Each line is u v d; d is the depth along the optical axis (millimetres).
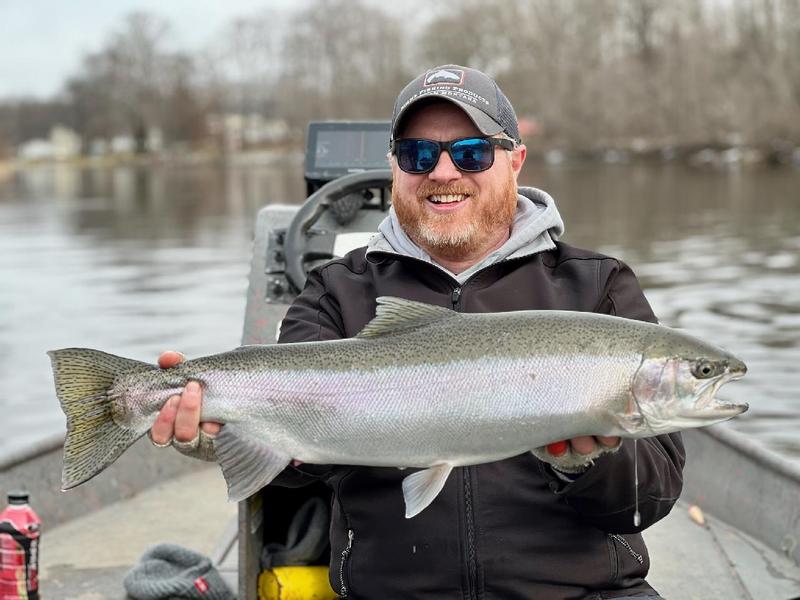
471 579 989
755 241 7137
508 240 1081
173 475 1912
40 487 1646
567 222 8633
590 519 977
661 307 4594
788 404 2980
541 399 909
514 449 926
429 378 930
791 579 1432
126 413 959
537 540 992
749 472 1618
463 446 930
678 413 896
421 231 1081
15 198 13672
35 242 7922
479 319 946
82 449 949
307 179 1499
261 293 1401
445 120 1070
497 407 917
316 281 1137
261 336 1387
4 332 4285
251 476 954
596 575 997
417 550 998
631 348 907
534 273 1079
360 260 1138
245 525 1173
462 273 1096
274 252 1413
